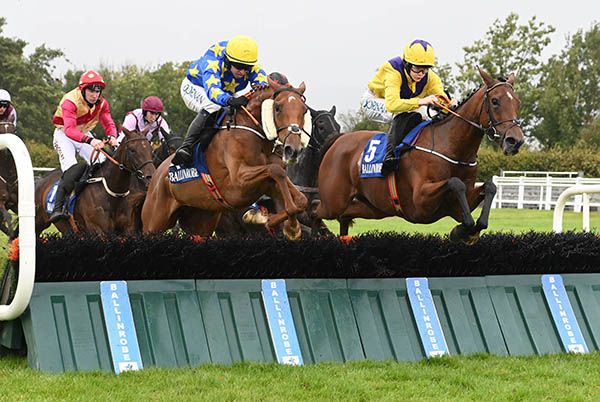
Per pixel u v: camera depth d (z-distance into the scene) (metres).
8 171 14.45
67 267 7.29
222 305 7.55
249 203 9.29
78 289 7.16
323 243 7.98
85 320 7.09
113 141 11.91
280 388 6.56
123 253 7.40
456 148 9.40
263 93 9.00
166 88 59.06
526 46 58.22
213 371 6.98
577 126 63.09
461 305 8.30
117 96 58.47
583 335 8.70
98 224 12.00
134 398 6.15
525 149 53.38
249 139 9.04
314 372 7.07
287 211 8.70
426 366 7.52
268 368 7.15
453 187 8.93
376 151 10.14
